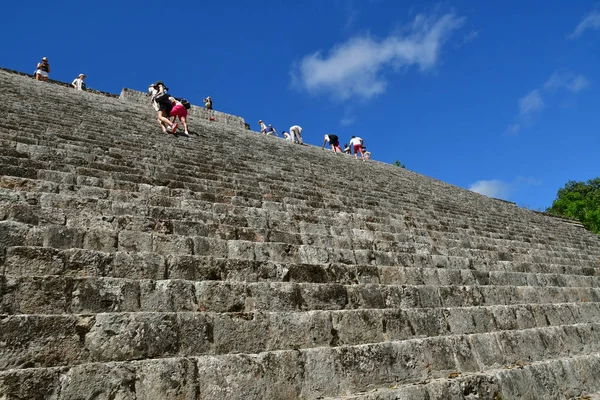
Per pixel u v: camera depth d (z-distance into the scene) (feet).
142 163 24.03
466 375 13.53
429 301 17.46
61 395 8.52
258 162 35.32
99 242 13.87
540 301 21.99
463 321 16.56
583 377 15.84
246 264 14.94
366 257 19.71
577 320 21.01
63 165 19.58
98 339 9.97
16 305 10.12
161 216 17.51
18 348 9.07
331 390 11.53
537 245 35.14
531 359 16.24
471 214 40.37
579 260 35.45
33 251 11.65
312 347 12.70
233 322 11.85
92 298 11.13
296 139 64.75
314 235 20.13
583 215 118.62
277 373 11.01
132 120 39.40
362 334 13.88
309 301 14.48
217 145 38.06
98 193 17.76
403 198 38.11
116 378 9.16
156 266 13.29
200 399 9.77
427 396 11.93
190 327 11.16
